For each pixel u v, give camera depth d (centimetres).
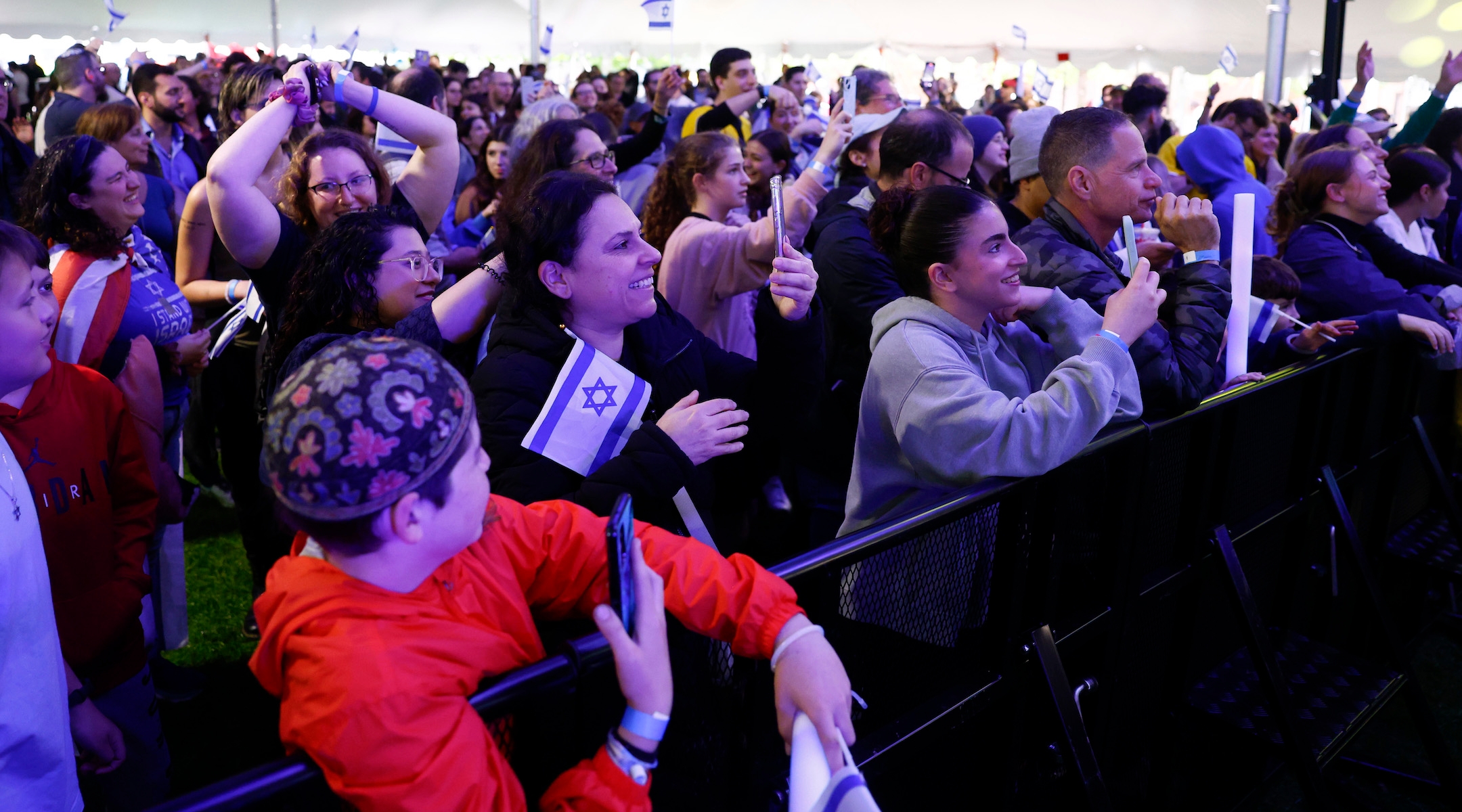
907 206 184
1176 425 190
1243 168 363
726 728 122
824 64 1498
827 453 261
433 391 81
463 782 81
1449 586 346
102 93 591
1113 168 217
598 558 105
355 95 237
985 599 162
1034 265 221
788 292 194
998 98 1072
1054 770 182
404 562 84
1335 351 254
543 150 268
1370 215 313
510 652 95
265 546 277
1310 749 206
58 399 169
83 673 175
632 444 150
